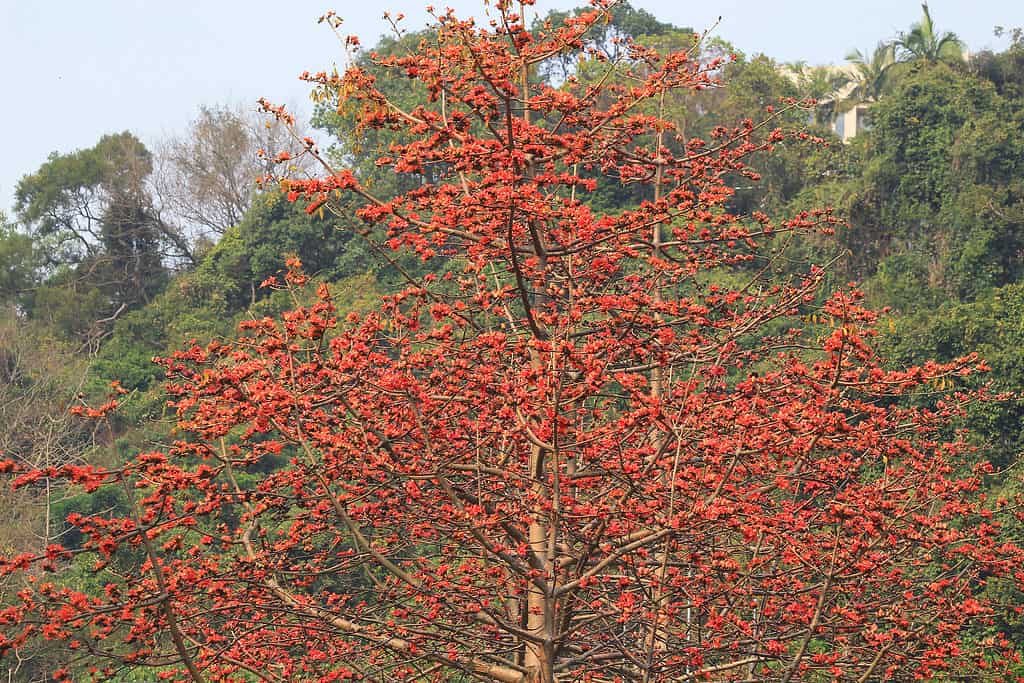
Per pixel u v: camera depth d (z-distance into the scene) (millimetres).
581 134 10969
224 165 53156
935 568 13828
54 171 54344
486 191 9117
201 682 8250
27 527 22750
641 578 9320
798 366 10406
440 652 10312
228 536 10172
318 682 10281
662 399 9844
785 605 10469
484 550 10344
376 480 9875
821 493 10789
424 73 10477
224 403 9266
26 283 52250
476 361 10719
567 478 9656
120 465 8703
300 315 8914
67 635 8164
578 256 11820
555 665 9641
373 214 9602
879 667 10180
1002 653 11031
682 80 11906
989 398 13695
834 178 38719
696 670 9273
